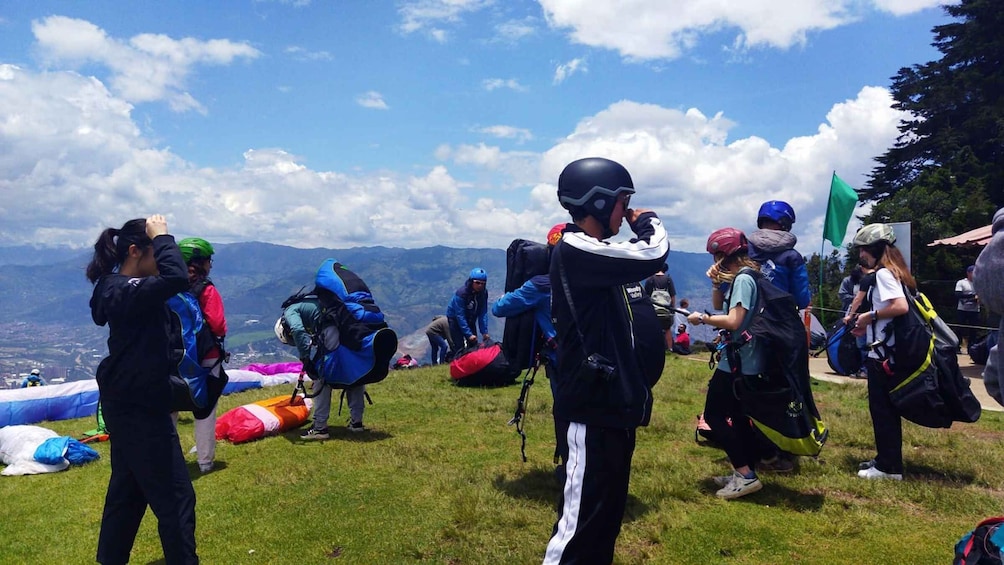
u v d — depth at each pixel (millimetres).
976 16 33812
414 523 4551
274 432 7168
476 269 10883
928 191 26469
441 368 12531
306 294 7004
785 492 4883
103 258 3576
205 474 5906
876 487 4820
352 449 6496
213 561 4098
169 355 3514
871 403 5082
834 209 12125
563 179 3197
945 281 20906
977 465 5309
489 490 5062
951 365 4754
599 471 2961
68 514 5074
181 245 4934
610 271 2906
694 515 4484
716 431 4820
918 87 36125
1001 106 31844
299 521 4676
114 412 3486
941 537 4027
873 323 4969
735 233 4719
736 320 4438
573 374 3012
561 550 2926
